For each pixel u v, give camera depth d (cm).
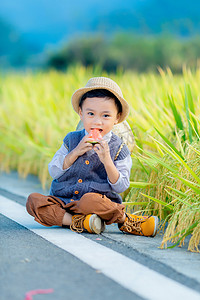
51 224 434
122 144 437
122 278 306
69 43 4362
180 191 437
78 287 289
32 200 434
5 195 631
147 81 877
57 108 851
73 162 429
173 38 4062
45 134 780
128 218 430
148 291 286
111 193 437
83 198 420
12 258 342
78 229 423
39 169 778
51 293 279
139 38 4166
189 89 548
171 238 412
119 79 862
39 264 330
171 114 575
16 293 278
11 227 441
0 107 954
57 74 1227
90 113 418
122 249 375
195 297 280
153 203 480
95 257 348
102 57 4053
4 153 905
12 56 12600
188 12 12656
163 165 445
